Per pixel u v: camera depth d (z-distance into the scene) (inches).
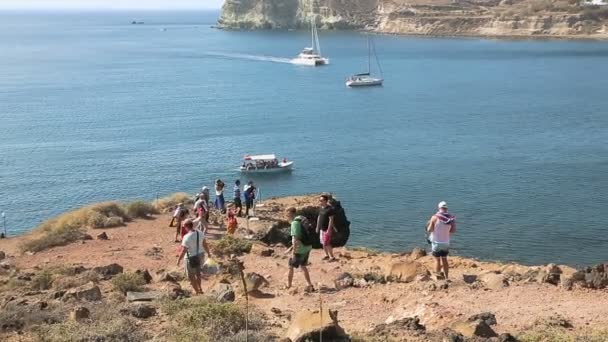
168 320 476.7
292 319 481.7
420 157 2524.6
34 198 2031.3
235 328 449.1
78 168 2417.6
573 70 5826.8
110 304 525.3
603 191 1948.8
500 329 444.5
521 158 2459.4
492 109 3742.6
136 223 1066.7
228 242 836.0
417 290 563.5
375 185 2114.9
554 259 1386.6
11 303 532.1
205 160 2551.7
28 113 3727.9
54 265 760.3
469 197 1921.8
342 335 408.5
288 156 2608.3
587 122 3225.9
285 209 1220.5
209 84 5098.4
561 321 458.0
